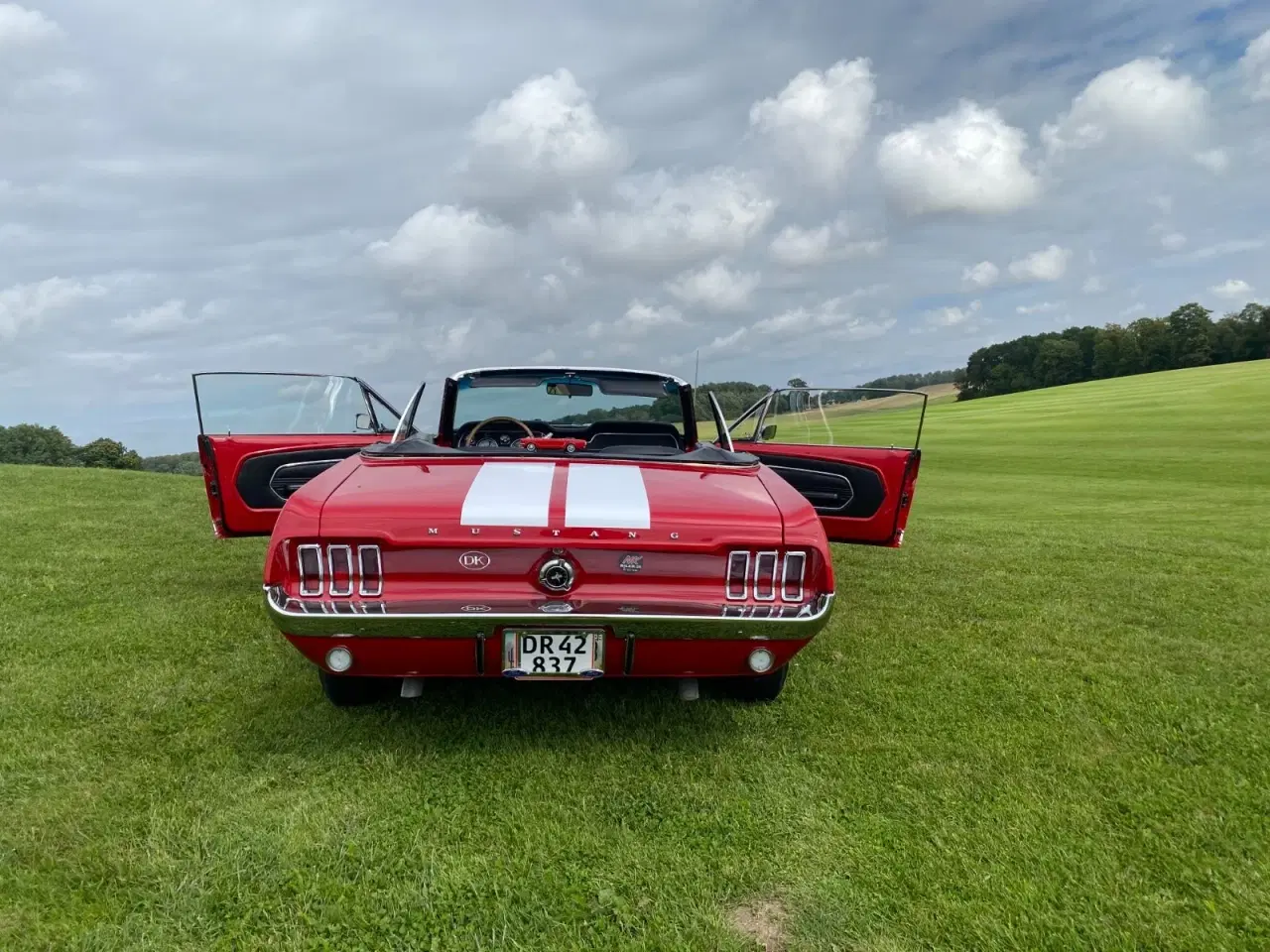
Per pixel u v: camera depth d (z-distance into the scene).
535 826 2.38
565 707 3.28
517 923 1.97
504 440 4.44
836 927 1.96
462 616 2.47
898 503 4.38
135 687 3.36
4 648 3.81
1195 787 2.72
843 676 3.78
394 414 5.47
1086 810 2.56
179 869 2.13
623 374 4.04
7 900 1.98
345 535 2.54
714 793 2.61
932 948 1.90
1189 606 5.22
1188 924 2.01
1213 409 42.06
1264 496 14.31
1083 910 2.06
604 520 2.61
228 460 4.32
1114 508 12.89
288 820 2.37
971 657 4.09
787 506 2.82
